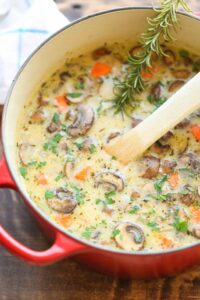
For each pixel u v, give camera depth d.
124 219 0.71
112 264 0.69
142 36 0.82
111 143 0.75
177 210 0.71
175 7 0.77
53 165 0.75
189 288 0.74
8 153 0.68
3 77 0.85
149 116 0.74
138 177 0.73
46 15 0.87
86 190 0.73
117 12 0.79
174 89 0.80
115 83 0.81
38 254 0.63
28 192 0.73
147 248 0.69
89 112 0.78
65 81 0.81
